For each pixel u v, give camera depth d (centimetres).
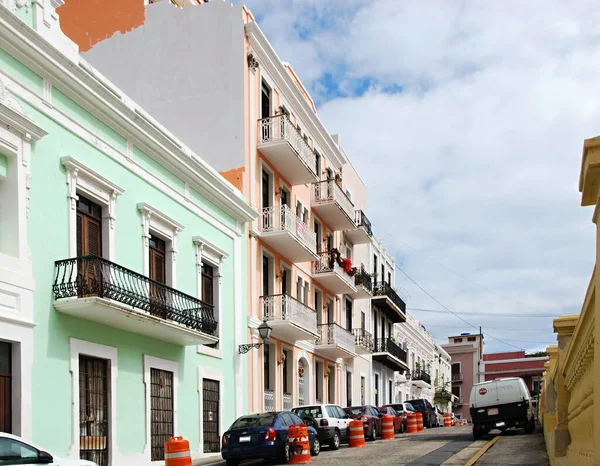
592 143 414
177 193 2084
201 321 1964
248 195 2659
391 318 5069
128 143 1839
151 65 2856
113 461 1633
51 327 1475
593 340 552
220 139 2689
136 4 2933
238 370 2402
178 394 1983
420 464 1591
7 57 1411
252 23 2753
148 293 1745
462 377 7894
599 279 458
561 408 1005
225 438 1767
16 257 1394
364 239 4103
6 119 1372
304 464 1723
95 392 1625
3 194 1412
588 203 468
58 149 1554
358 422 2378
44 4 1553
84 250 1650
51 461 996
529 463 1507
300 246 2856
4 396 1348
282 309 2698
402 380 5269
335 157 3819
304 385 3141
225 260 2395
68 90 1594
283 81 3039
